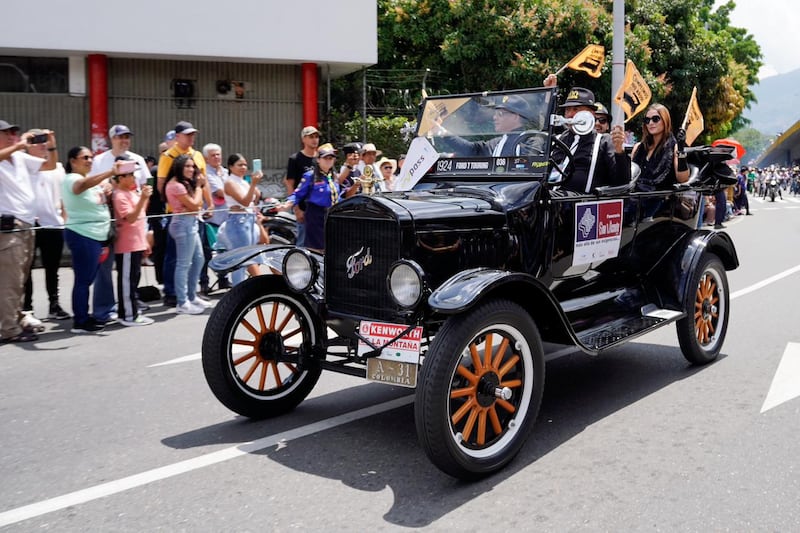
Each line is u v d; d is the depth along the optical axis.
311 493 3.67
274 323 4.83
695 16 22.39
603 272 5.48
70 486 3.78
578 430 4.48
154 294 8.91
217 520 3.39
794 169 47.50
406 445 4.30
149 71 13.42
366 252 4.16
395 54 18.42
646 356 6.20
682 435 4.35
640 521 3.31
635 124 19.86
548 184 4.75
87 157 7.12
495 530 3.25
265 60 13.56
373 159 9.23
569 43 17.83
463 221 4.21
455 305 3.53
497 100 5.11
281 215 10.29
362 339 4.10
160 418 4.81
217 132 13.97
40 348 6.68
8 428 4.63
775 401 4.92
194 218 8.08
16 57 12.67
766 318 7.41
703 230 5.96
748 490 3.60
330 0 13.52
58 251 7.91
